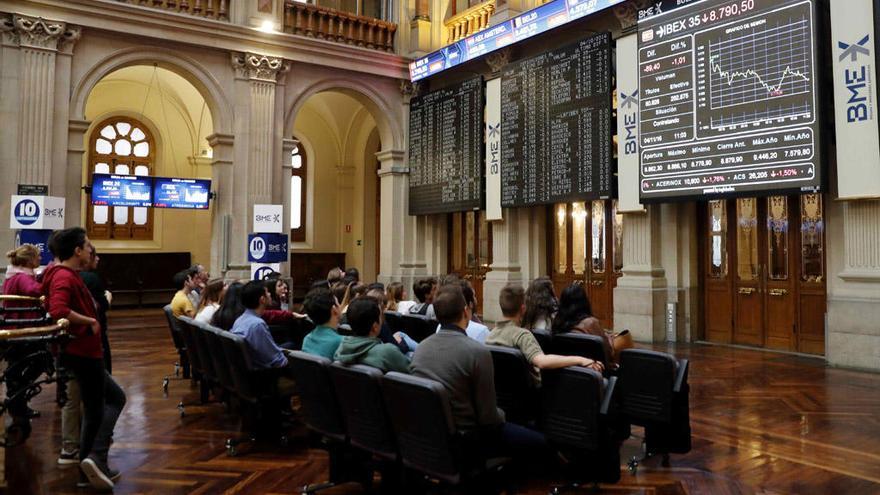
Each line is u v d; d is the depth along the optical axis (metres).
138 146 12.32
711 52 6.62
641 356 3.34
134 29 8.56
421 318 4.59
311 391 3.05
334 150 14.21
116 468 3.34
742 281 7.40
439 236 11.27
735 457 3.51
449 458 2.39
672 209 7.69
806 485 3.08
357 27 10.66
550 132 8.53
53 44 8.05
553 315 4.02
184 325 4.66
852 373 5.75
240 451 3.63
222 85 9.35
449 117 10.20
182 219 12.52
